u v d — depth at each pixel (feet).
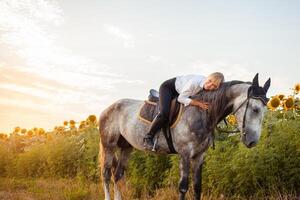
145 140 22.53
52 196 29.91
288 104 25.48
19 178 47.01
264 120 25.48
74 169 40.86
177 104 21.58
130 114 25.34
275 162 22.70
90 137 39.60
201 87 20.92
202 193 25.39
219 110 20.31
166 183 28.37
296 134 22.70
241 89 19.71
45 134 56.75
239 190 23.76
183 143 21.13
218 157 24.91
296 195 22.16
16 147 56.13
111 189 30.89
